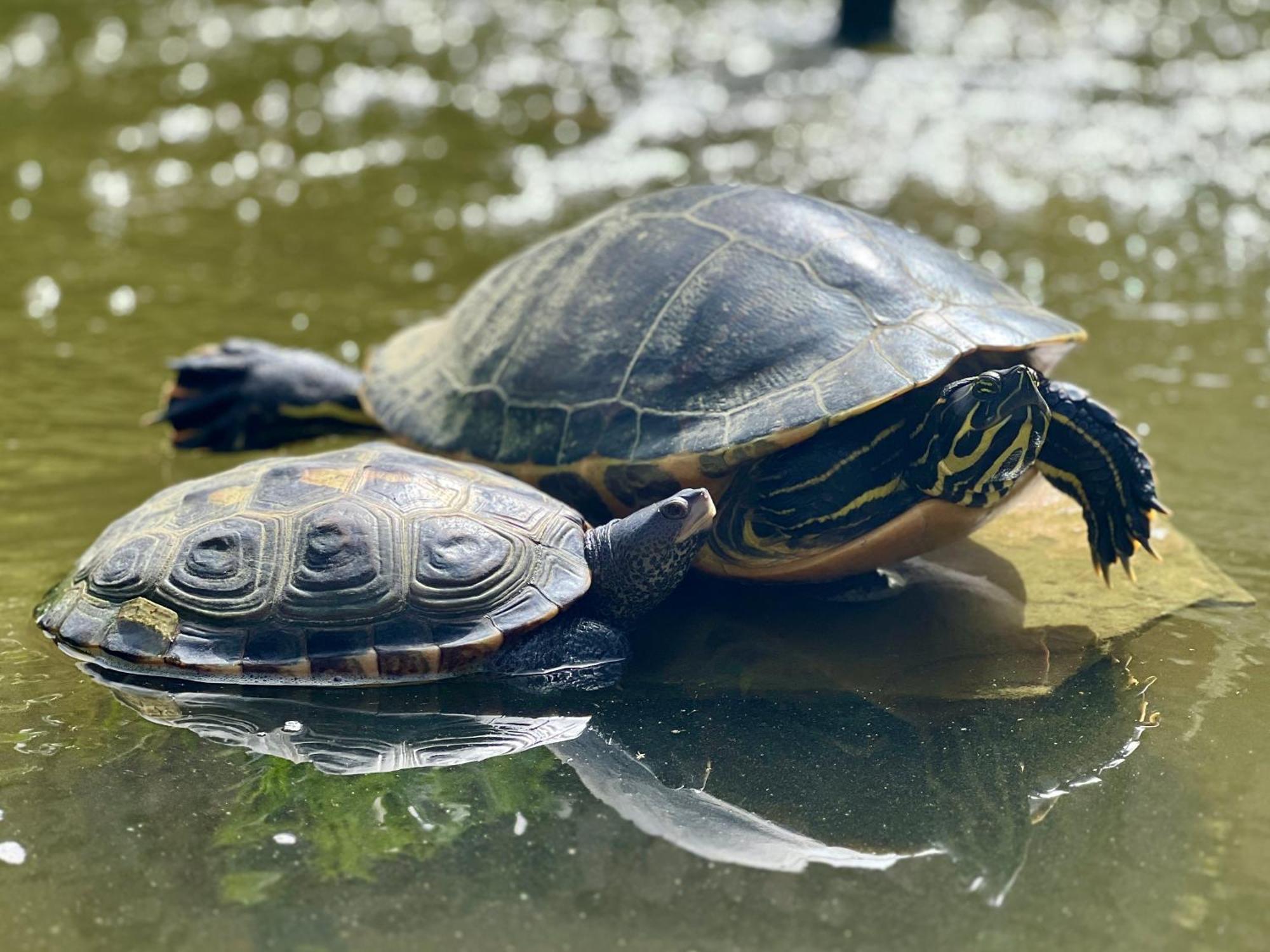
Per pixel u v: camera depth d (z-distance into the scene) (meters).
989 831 0.55
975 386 0.64
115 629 0.63
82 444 0.82
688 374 0.68
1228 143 1.33
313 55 1.62
